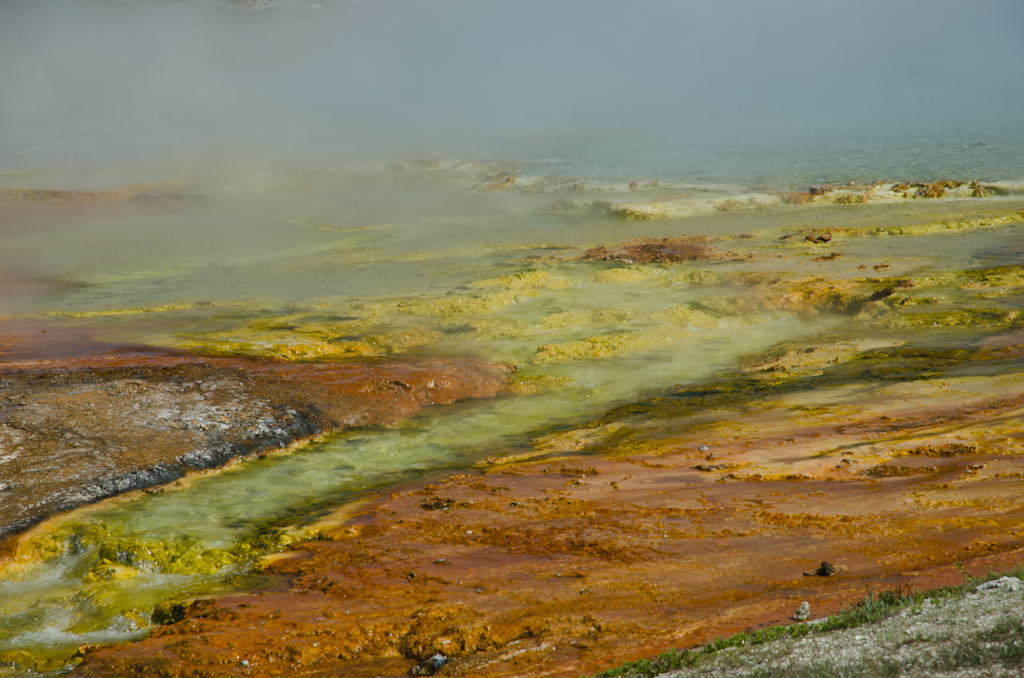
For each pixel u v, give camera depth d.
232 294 21.25
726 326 17.81
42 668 6.82
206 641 6.48
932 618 4.44
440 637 6.07
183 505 9.93
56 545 8.95
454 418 13.30
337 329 17.61
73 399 12.66
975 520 6.88
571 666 5.20
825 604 5.46
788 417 11.44
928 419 10.46
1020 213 25.42
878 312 17.17
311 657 6.16
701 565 6.81
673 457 10.18
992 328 15.19
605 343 16.50
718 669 4.43
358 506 9.59
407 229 30.72
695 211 30.34
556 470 10.29
